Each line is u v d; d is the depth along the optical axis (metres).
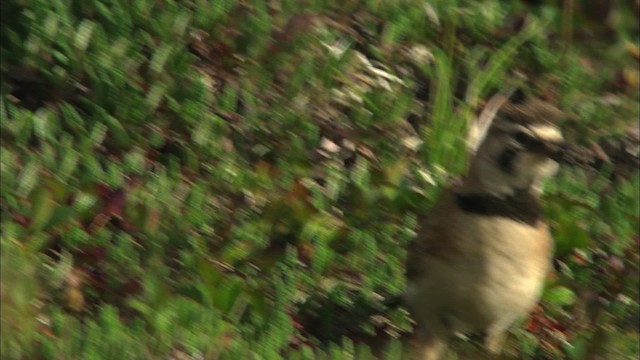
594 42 11.96
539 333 8.72
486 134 7.79
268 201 9.13
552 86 11.24
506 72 11.12
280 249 8.93
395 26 10.77
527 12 11.69
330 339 8.39
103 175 8.92
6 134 9.01
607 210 10.16
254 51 10.02
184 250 8.66
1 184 8.66
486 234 7.61
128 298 8.17
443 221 7.72
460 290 7.71
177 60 9.66
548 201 9.59
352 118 10.05
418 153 10.00
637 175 10.62
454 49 11.02
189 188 9.09
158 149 9.37
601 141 10.89
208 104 9.62
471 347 8.17
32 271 8.03
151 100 9.44
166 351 7.62
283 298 8.45
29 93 9.44
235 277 8.47
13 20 9.53
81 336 7.68
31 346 7.45
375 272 8.92
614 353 8.72
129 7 9.70
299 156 9.61
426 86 10.67
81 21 9.57
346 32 10.54
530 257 7.68
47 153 8.91
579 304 9.23
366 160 9.80
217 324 7.94
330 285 8.75
